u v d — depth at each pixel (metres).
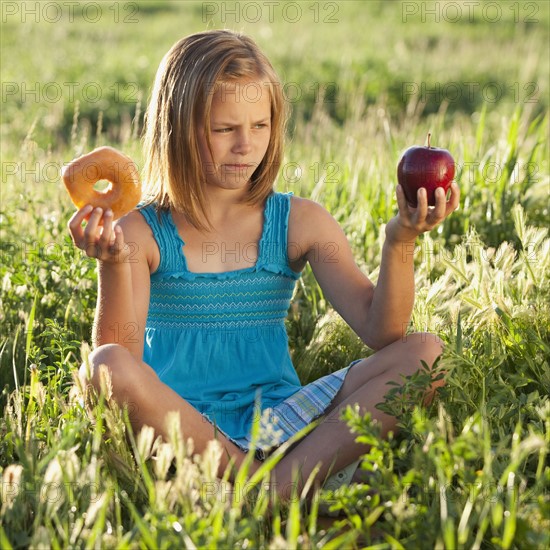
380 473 2.31
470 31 18.11
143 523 2.14
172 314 3.03
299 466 2.68
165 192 3.02
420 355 2.78
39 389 2.76
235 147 2.82
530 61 11.16
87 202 2.59
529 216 4.68
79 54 15.66
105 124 10.84
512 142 5.00
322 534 2.36
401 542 2.16
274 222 3.07
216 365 3.01
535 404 2.68
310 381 3.46
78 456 2.59
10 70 13.93
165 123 2.91
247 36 2.99
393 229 2.72
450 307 3.14
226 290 3.01
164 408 2.59
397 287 2.81
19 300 3.75
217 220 3.02
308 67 13.80
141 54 15.90
